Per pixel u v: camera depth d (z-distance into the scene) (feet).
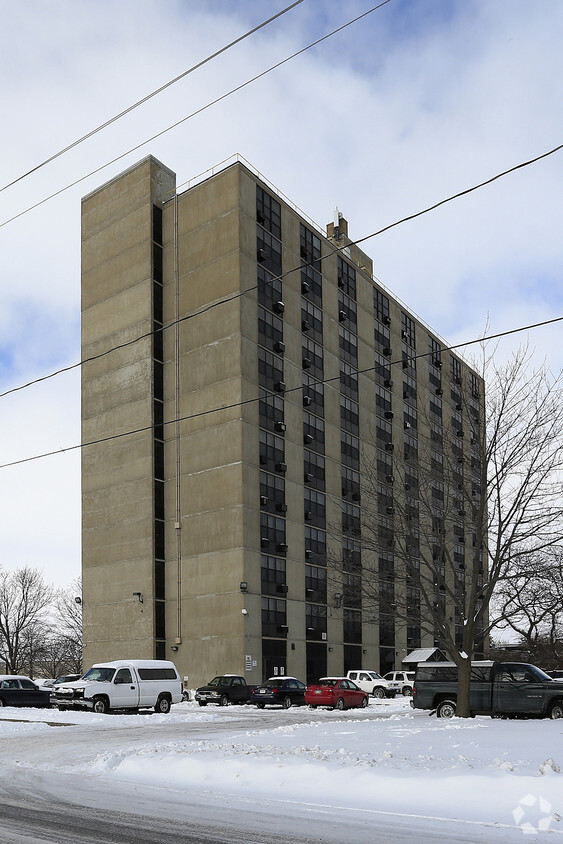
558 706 83.10
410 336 256.73
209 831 31.60
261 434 184.24
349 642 203.41
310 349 206.69
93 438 202.90
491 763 44.14
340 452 212.64
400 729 68.08
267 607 177.78
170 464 189.57
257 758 49.08
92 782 46.09
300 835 30.78
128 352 198.49
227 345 183.11
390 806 36.55
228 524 176.35
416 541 94.99
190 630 178.70
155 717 100.53
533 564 86.99
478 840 29.71
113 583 191.93
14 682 121.80
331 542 201.67
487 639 181.16
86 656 193.77
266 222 196.13
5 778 48.21
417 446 248.73
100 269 209.36
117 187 208.85
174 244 198.08
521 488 86.17
